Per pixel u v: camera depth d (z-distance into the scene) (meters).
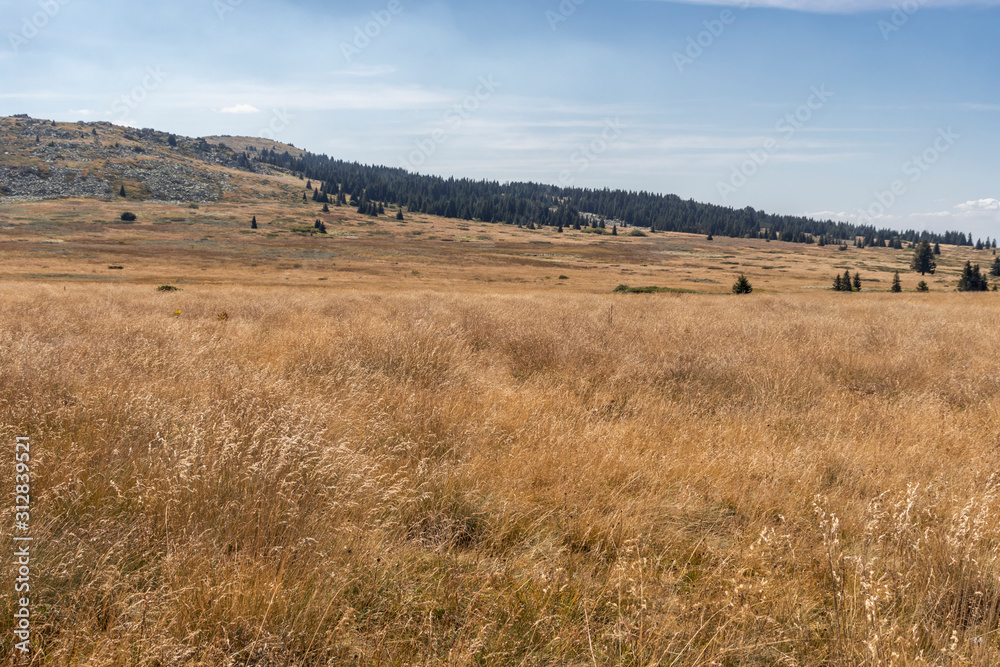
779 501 4.25
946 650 2.64
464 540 3.72
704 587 3.16
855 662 2.58
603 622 2.93
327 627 2.71
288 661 2.53
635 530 3.71
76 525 3.33
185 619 2.59
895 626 2.65
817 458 5.10
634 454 4.95
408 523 3.81
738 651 2.75
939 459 5.10
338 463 4.00
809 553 3.57
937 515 3.92
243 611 2.64
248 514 3.37
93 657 2.26
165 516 3.24
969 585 3.10
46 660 2.37
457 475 4.35
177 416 4.93
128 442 4.39
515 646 2.69
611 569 3.28
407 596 2.96
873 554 3.56
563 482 4.39
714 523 4.05
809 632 2.91
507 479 4.34
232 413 4.92
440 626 2.80
